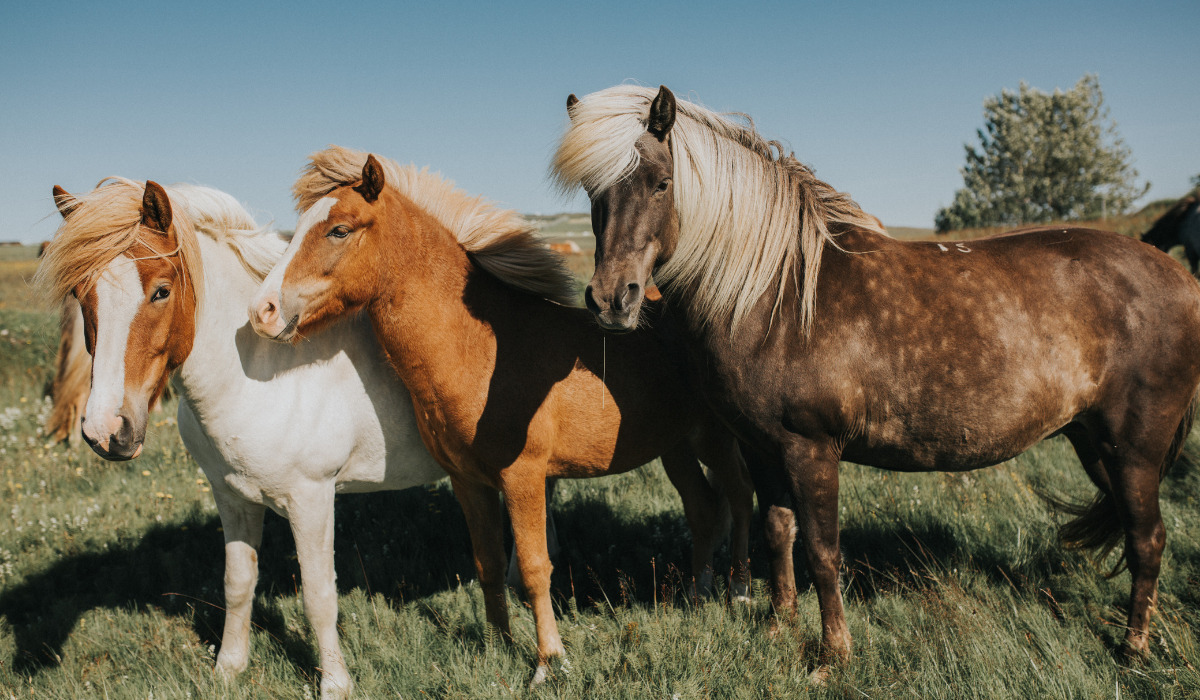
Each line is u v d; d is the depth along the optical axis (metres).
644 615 2.99
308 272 2.34
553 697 2.47
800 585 3.46
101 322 2.13
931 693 2.39
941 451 2.61
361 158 2.56
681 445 3.25
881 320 2.48
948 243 2.73
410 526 4.23
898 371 2.48
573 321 2.84
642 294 2.27
